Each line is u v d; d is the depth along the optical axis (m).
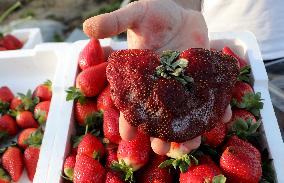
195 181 0.35
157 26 0.41
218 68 0.30
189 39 0.43
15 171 0.47
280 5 0.53
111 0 1.05
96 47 0.46
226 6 0.54
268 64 0.52
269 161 0.38
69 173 0.39
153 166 0.37
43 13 1.04
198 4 0.54
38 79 0.54
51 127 0.43
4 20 1.03
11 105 0.53
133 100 0.29
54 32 0.97
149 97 0.29
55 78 0.46
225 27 0.55
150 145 0.37
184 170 0.35
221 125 0.37
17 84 0.54
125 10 0.39
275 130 0.40
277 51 0.53
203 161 0.36
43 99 0.52
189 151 0.35
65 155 0.40
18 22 0.91
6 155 0.48
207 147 0.37
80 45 0.49
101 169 0.38
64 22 1.02
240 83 0.42
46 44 0.54
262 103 0.41
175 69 0.29
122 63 0.30
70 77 0.45
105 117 0.40
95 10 1.04
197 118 0.30
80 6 1.05
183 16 0.43
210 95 0.30
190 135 0.30
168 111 0.29
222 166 0.36
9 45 0.70
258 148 0.40
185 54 0.30
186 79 0.29
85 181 0.37
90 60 0.45
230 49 0.46
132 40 0.43
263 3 0.52
